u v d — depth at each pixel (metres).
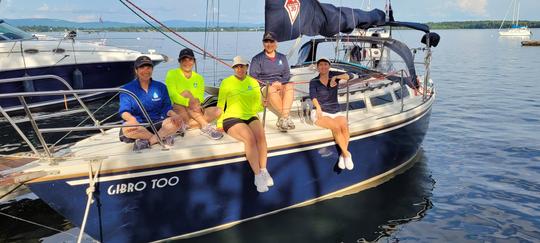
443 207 5.57
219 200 4.58
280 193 4.96
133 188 4.12
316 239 4.66
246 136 4.44
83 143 4.57
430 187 6.18
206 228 4.65
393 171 6.48
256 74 5.41
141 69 4.37
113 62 11.77
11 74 10.11
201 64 20.41
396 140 5.96
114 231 4.21
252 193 4.74
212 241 4.55
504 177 6.62
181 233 4.54
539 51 36.19
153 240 4.42
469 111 11.65
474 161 7.38
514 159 7.46
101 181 3.99
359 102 5.99
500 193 6.02
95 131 8.81
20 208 5.79
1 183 3.62
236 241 4.56
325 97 5.11
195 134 4.77
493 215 5.38
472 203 5.70
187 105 4.87
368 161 5.66
